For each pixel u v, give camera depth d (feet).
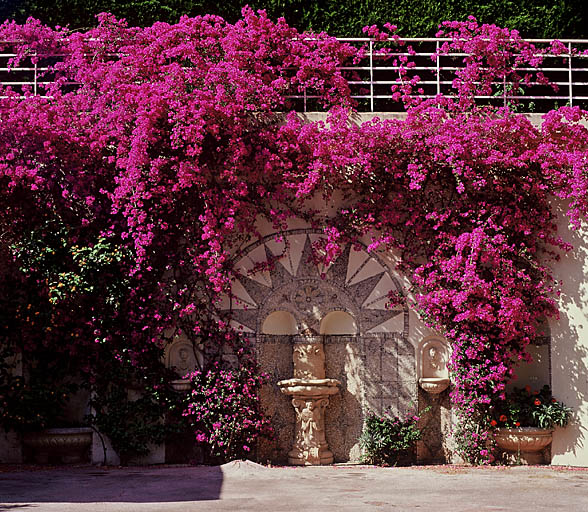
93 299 35.68
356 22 46.29
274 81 38.01
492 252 36.06
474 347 36.27
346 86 38.60
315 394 36.42
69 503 24.72
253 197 37.19
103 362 35.83
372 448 36.04
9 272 36.14
